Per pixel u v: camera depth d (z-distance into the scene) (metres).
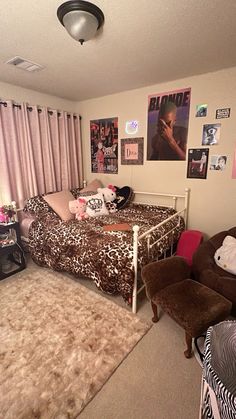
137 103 2.97
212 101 2.45
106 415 1.17
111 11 1.37
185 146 2.72
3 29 1.55
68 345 1.59
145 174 3.13
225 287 1.67
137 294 1.96
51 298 2.10
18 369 1.41
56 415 1.17
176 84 2.62
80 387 1.30
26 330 1.72
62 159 3.44
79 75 2.43
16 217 2.80
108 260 1.88
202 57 2.02
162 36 1.66
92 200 2.88
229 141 2.44
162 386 1.32
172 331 1.72
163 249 2.23
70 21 1.36
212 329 0.85
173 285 1.70
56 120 3.22
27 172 2.99
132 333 1.69
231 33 1.62
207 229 2.79
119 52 1.90
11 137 2.75
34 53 1.91
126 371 1.41
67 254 2.20
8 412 1.18
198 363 1.46
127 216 2.76
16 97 2.79
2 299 2.09
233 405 0.58
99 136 3.48
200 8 1.35
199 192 2.75
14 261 2.76
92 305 2.00
